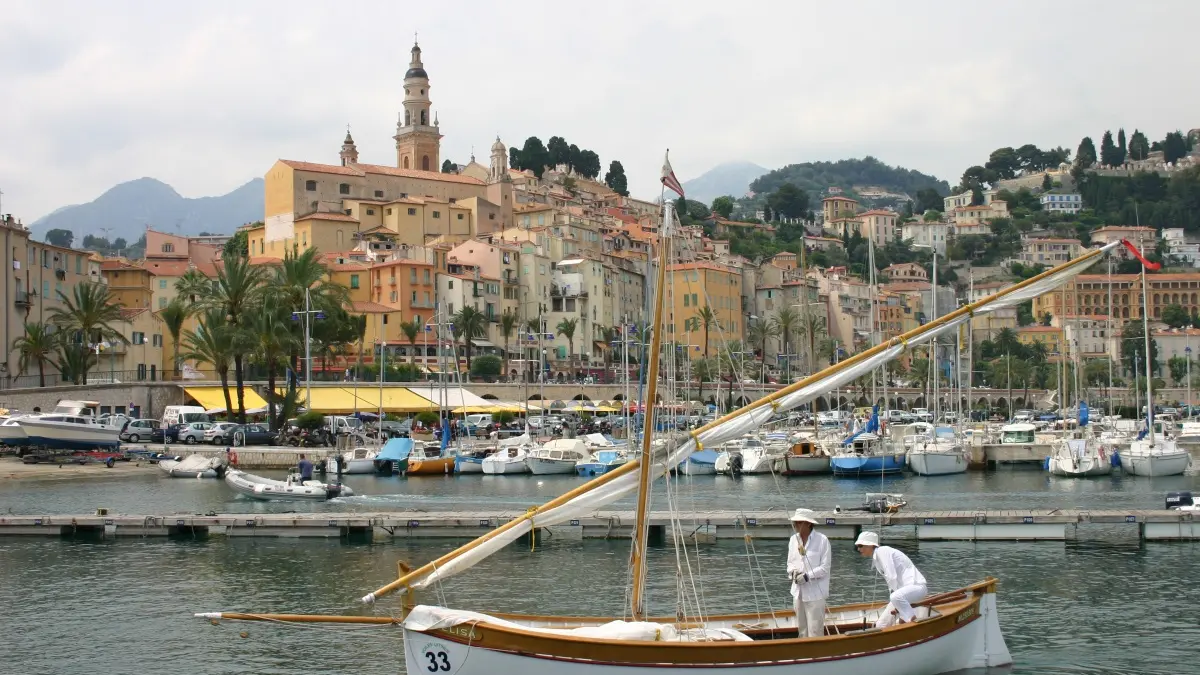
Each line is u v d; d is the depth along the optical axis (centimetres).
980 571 4525
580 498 2652
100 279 16312
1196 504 5600
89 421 9975
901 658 2638
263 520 5500
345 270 19475
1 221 12156
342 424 12319
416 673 2445
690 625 2817
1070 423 15025
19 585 4384
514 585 4331
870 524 5331
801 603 2658
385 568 4697
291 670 3203
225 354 11381
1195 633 3512
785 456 9894
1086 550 5003
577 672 2416
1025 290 2866
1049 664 3169
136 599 4125
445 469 9819
